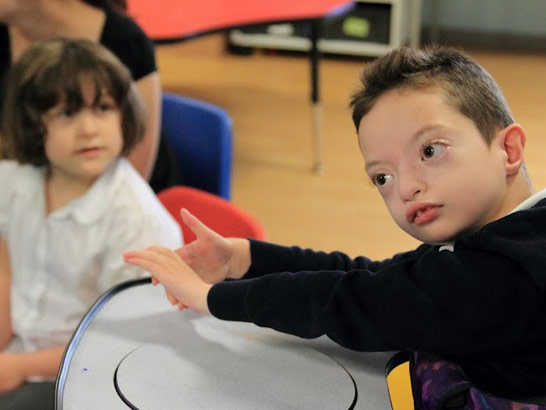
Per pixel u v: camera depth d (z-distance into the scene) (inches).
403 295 28.7
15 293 55.4
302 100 158.2
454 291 27.7
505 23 182.4
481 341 27.9
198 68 177.5
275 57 184.2
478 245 27.8
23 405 48.2
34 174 54.7
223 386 30.1
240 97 160.1
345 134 141.6
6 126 54.5
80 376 30.5
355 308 29.9
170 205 62.5
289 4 114.9
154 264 35.6
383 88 30.0
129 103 53.4
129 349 32.4
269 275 32.8
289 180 125.0
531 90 156.4
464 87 29.3
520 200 29.9
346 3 117.0
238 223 58.5
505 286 27.1
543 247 27.0
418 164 28.6
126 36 66.7
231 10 111.6
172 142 73.3
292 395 29.6
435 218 28.6
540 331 27.3
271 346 32.8
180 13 109.6
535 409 26.6
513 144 29.4
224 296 33.1
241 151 135.3
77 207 52.2
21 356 51.5
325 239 107.7
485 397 27.2
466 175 28.2
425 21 187.3
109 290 36.8
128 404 28.9
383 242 106.8
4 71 67.4
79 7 65.2
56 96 50.6
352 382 30.5
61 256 52.8
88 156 51.4
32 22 63.9
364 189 121.6
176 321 34.5
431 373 28.8
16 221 54.7
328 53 183.6
